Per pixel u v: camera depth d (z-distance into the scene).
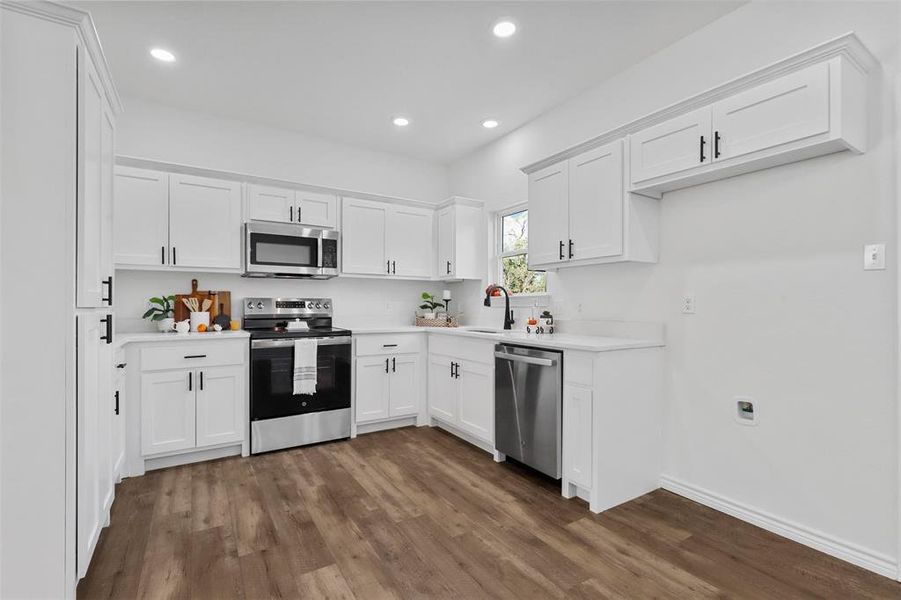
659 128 2.38
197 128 3.60
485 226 4.26
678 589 1.69
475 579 1.74
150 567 1.80
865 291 1.86
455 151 4.48
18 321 1.40
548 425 2.58
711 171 2.17
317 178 4.13
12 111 1.40
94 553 1.89
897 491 1.76
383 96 3.32
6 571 1.38
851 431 1.89
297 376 3.26
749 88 2.00
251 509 2.31
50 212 1.44
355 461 3.03
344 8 2.32
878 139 1.83
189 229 3.22
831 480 1.95
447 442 3.45
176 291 3.45
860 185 1.87
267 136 3.89
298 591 1.67
